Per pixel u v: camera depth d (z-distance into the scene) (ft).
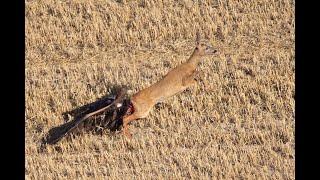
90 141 331.57
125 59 394.73
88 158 325.42
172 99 351.05
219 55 388.16
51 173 318.65
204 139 332.80
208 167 315.78
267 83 364.99
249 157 320.09
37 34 417.49
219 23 417.49
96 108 329.31
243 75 369.91
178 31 414.21
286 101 352.90
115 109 324.60
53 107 357.61
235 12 423.23
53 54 404.77
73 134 333.42
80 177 315.17
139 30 416.67
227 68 375.86
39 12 433.48
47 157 327.88
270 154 322.34
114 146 329.11
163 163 320.09
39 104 358.84
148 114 336.70
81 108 345.31
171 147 329.11
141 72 379.14
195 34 411.95
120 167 319.06
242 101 354.54
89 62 394.73
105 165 321.11
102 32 417.69
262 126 340.18
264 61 382.01
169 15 422.82
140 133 337.11
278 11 422.41
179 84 317.63
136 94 319.27
